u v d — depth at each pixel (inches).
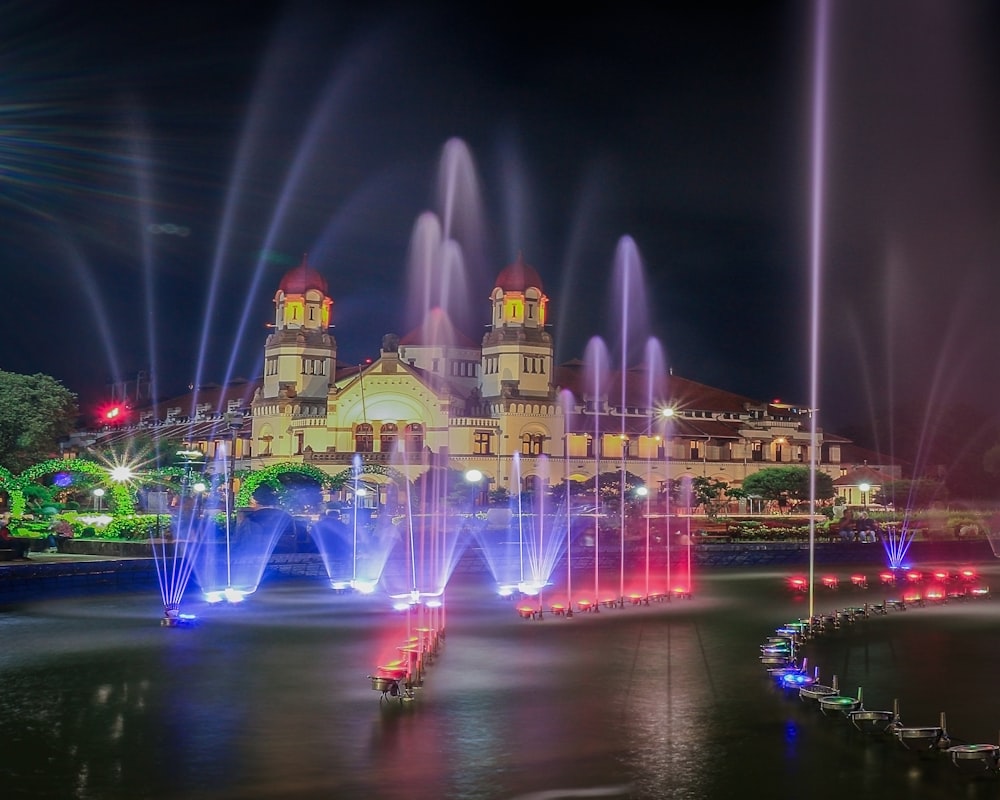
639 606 2431.1
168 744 1213.1
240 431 7032.5
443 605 2386.8
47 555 3029.0
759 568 3595.0
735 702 1419.8
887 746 1221.7
